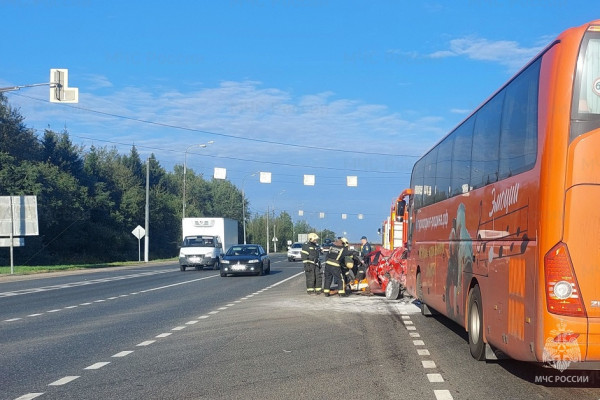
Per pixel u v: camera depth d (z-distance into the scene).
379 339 11.98
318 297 21.14
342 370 9.09
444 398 7.43
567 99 6.67
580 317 6.45
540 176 6.81
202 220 47.53
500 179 8.41
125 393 7.78
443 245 12.34
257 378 8.58
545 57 7.11
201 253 43.16
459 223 10.90
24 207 40.28
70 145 77.44
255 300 20.16
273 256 86.44
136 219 83.50
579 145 6.58
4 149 62.31
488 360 9.59
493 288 8.46
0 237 41.12
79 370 9.24
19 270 43.62
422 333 12.76
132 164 99.31
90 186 76.50
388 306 18.17
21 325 14.65
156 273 40.19
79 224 69.94
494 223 8.57
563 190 6.59
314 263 22.48
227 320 15.04
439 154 13.13
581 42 6.72
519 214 7.45
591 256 6.50
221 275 34.56
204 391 7.84
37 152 68.56
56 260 66.00
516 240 7.53
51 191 62.66
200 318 15.54
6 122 63.16
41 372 9.12
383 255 21.20
